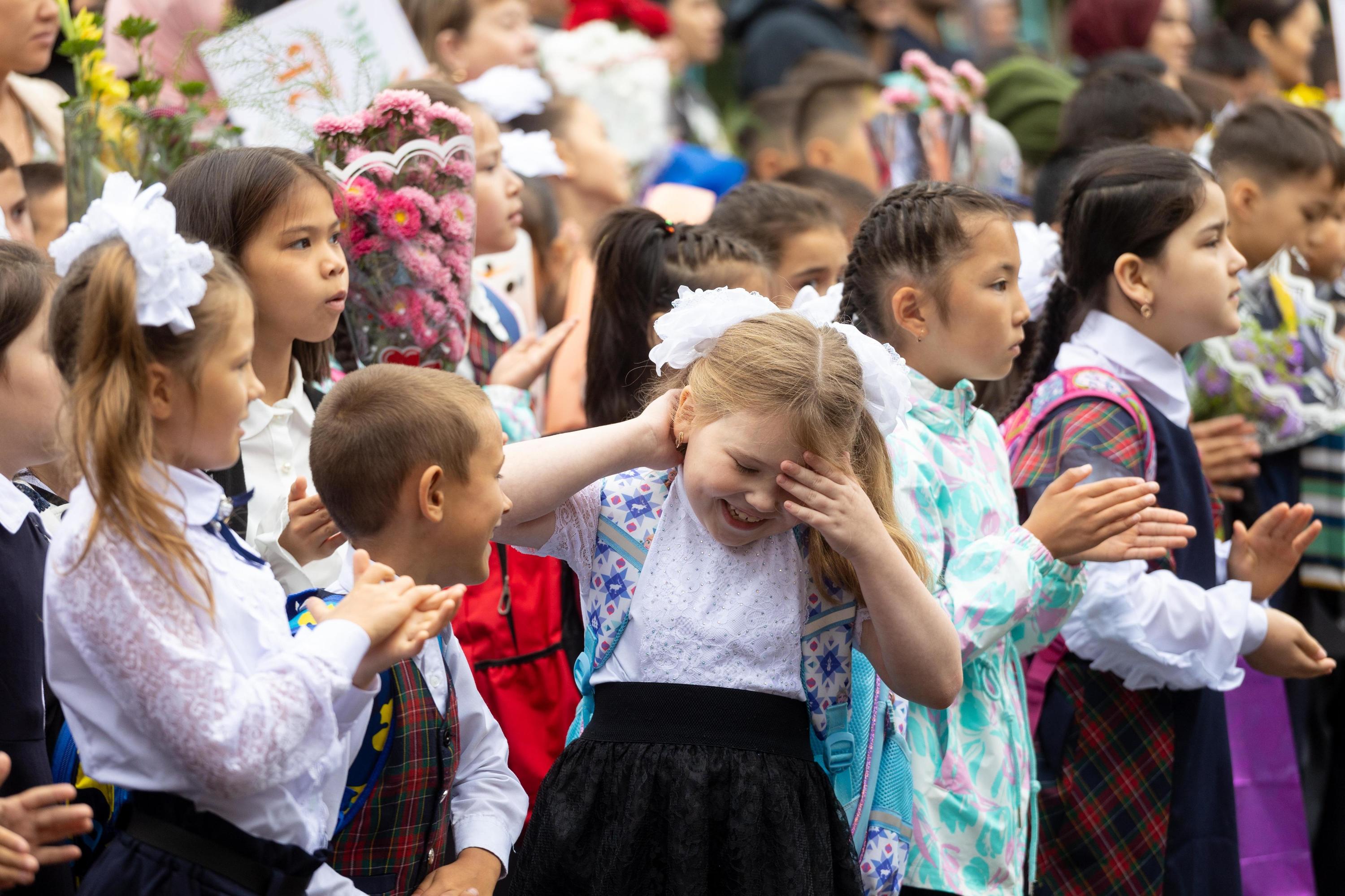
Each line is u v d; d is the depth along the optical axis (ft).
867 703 16.90
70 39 22.13
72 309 13.16
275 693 12.92
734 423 14.92
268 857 13.56
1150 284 22.29
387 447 14.70
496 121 27.48
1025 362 25.75
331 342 21.45
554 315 31.71
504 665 21.24
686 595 15.83
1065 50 55.72
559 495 15.66
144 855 13.48
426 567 15.08
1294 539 22.66
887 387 15.62
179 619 12.99
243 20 25.00
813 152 38.75
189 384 13.26
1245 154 27.94
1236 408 26.89
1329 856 27.61
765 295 22.90
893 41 53.52
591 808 15.65
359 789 15.12
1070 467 20.77
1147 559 20.79
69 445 13.32
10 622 15.96
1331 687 27.78
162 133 21.54
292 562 16.62
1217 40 45.93
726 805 15.28
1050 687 21.90
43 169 25.59
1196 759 21.72
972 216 18.93
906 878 17.61
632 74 39.96
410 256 20.12
